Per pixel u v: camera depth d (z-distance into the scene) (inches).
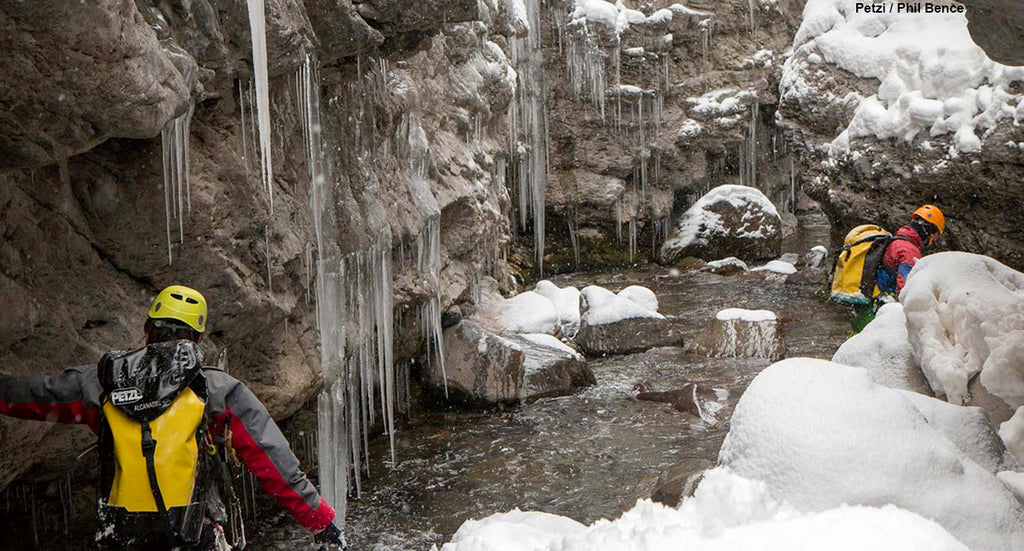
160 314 113.0
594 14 557.0
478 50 377.4
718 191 594.6
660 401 290.8
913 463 105.4
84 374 108.3
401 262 261.3
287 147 179.5
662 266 588.1
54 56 91.5
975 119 348.8
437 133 316.2
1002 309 153.8
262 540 198.4
